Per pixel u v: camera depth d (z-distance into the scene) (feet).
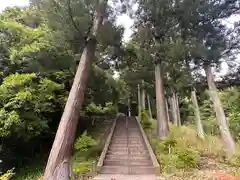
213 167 28.94
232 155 31.94
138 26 43.19
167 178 24.80
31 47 36.45
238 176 23.04
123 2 39.04
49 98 36.55
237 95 46.91
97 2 26.58
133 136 45.57
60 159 23.13
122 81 74.90
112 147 38.04
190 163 28.58
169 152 32.30
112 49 44.91
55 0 25.59
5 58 38.96
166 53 39.09
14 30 40.16
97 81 52.65
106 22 30.63
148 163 30.55
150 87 68.95
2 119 29.66
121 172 27.94
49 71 40.47
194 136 44.78
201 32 35.45
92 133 52.85
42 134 43.93
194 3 34.37
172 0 37.19
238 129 48.96
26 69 38.50
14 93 32.22
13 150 39.68
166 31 41.24
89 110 65.46
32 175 34.37
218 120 35.04
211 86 36.01
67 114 25.38
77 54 37.47
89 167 29.01
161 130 42.11
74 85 27.20
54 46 37.32
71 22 26.71
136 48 46.83
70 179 23.12
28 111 33.30
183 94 46.73
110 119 71.26
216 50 32.89
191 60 35.86
